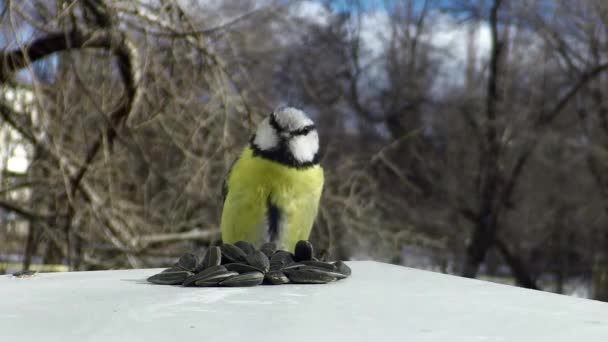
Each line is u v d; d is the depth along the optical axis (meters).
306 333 0.32
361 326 0.32
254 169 0.47
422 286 0.38
